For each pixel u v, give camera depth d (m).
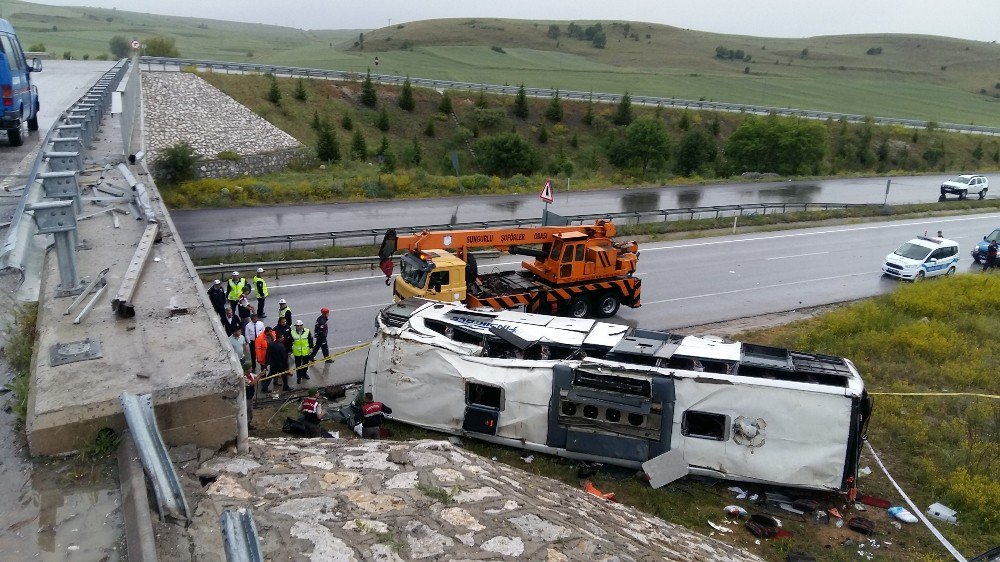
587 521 6.72
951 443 13.60
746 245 31.81
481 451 12.24
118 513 4.30
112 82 27.08
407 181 38.19
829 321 20.38
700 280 25.73
